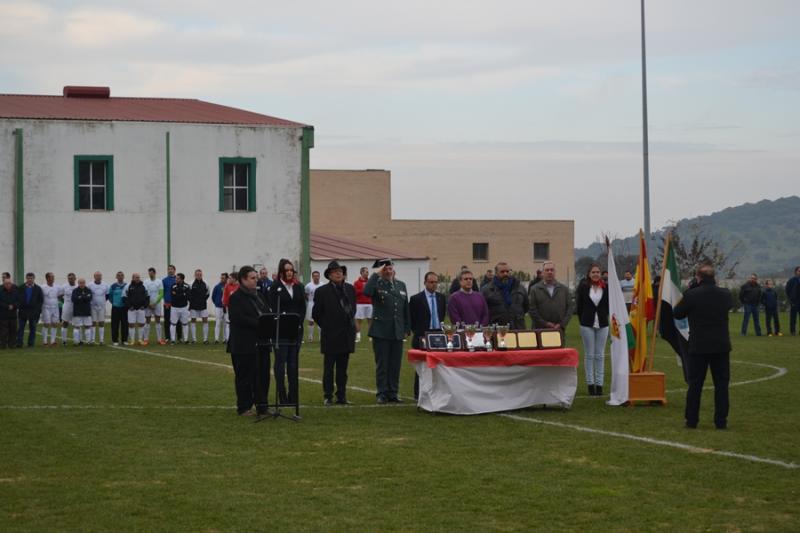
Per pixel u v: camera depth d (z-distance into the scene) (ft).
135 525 33.32
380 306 62.08
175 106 178.19
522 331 58.70
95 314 112.27
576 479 39.60
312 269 190.60
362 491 37.81
